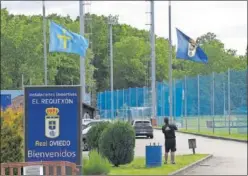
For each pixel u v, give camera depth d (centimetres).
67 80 19525
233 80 11038
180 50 10188
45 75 11819
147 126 10612
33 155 3866
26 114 3878
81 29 9706
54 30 8419
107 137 5122
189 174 4622
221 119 11462
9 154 3972
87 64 19162
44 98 3888
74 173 3675
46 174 3619
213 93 11675
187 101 12875
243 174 4509
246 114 10750
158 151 5181
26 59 14800
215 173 4628
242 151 7044
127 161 5153
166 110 14275
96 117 12175
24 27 15162
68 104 3891
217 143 8656
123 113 16712
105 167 4459
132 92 17312
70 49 8556
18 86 14888
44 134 3878
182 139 9869
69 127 3884
